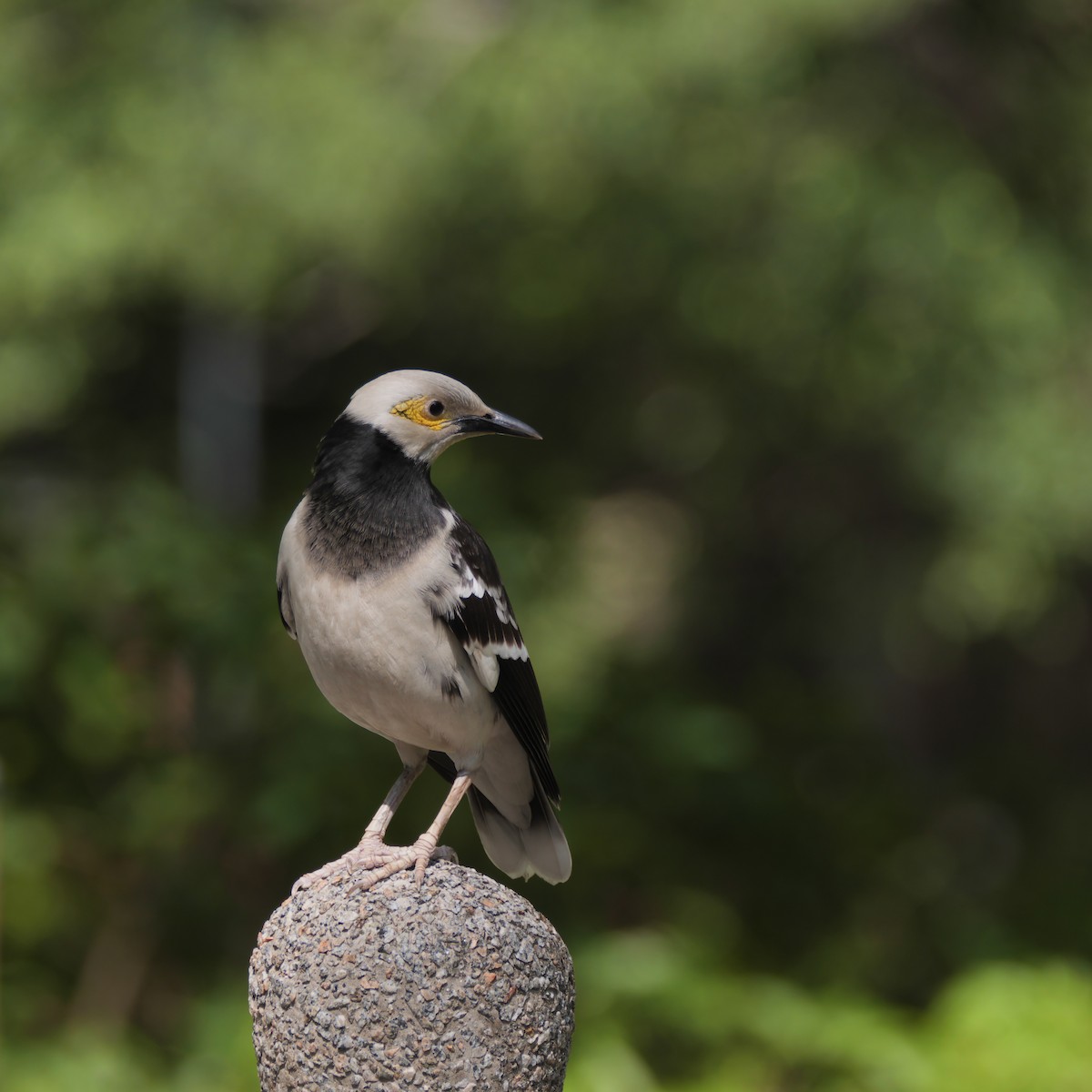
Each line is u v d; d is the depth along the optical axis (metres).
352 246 14.77
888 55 15.27
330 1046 4.02
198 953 9.37
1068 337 14.62
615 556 20.33
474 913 4.13
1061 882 13.08
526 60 13.99
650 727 9.71
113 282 15.06
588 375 18.84
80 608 9.21
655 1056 8.48
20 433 17.23
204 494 17.25
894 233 14.09
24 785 9.23
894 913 10.46
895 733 20.80
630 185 14.63
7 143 13.94
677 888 9.52
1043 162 15.42
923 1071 7.94
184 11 14.19
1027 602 15.80
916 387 14.85
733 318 15.34
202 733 9.56
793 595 20.92
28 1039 8.73
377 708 5.22
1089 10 15.37
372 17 14.83
